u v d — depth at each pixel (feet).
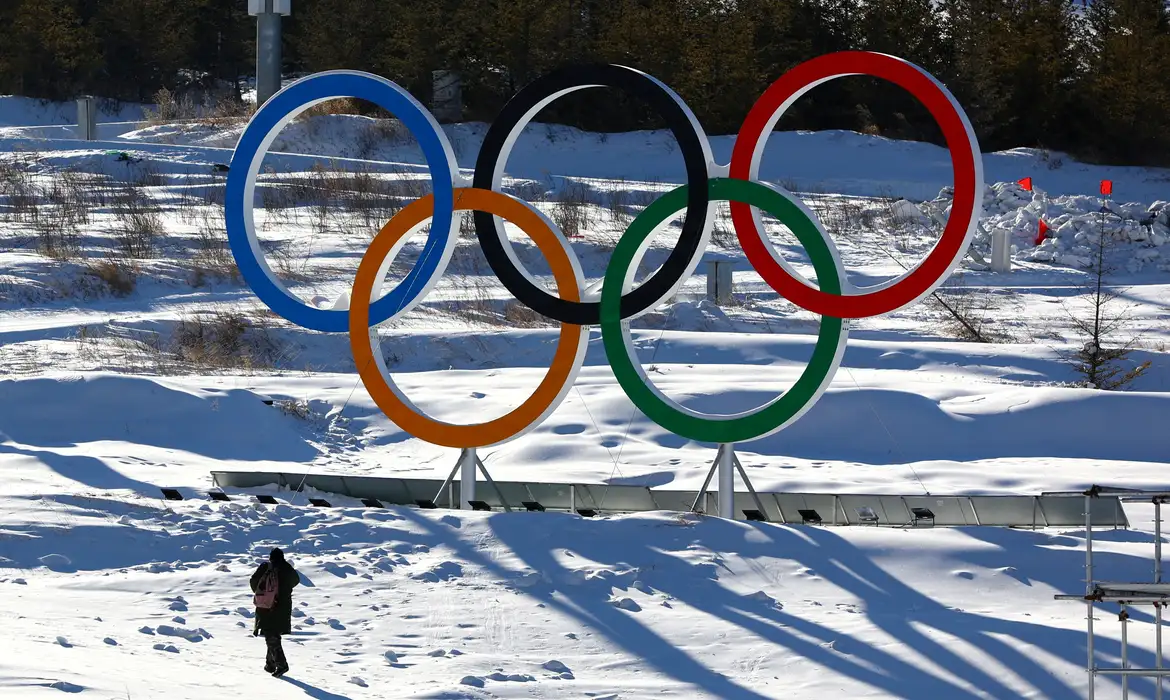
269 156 373.20
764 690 87.92
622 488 135.44
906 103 478.59
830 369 124.06
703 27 471.21
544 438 167.94
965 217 118.62
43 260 253.03
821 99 481.87
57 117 523.70
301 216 311.47
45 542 114.73
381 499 141.90
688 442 167.73
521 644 95.96
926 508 128.98
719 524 121.08
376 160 404.16
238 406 172.55
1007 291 276.41
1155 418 166.40
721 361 201.36
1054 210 335.06
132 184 342.44
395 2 481.87
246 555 116.26
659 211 130.11
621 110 458.09
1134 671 77.30
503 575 111.55
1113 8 512.22
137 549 115.96
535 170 412.57
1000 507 127.85
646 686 87.76
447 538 120.67
